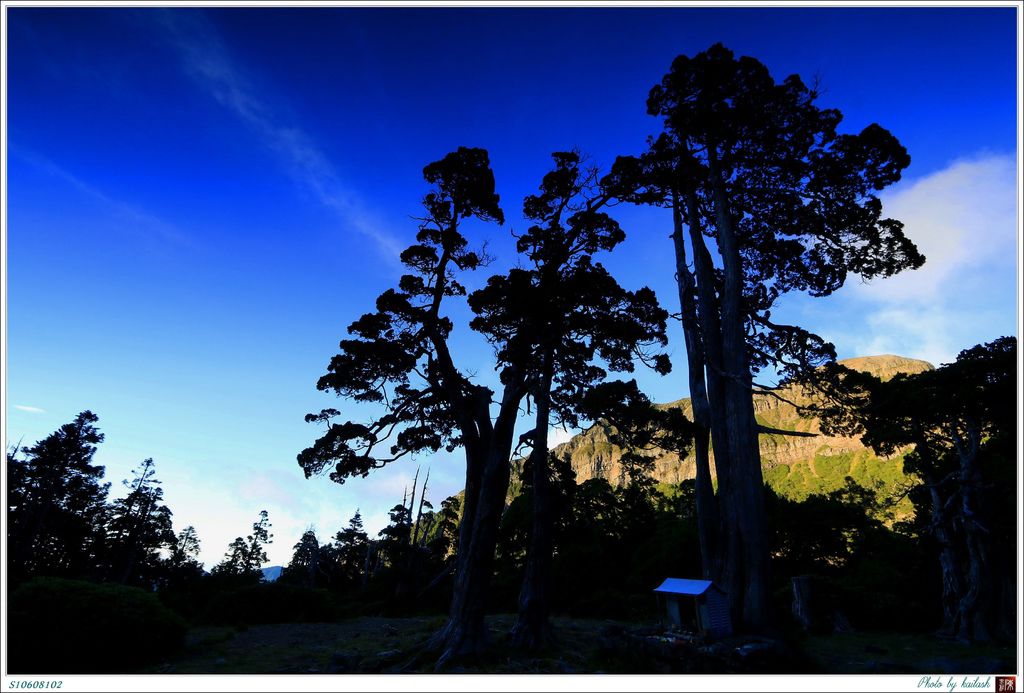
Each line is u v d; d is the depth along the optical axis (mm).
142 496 50406
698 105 21844
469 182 18953
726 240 20172
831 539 35969
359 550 61469
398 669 12406
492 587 35375
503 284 16672
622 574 36781
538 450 17156
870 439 23438
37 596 12258
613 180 20125
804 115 20703
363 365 18750
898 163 20172
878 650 15930
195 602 28594
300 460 19156
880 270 22938
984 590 19422
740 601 14656
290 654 15008
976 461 21375
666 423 17828
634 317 18781
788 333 21281
